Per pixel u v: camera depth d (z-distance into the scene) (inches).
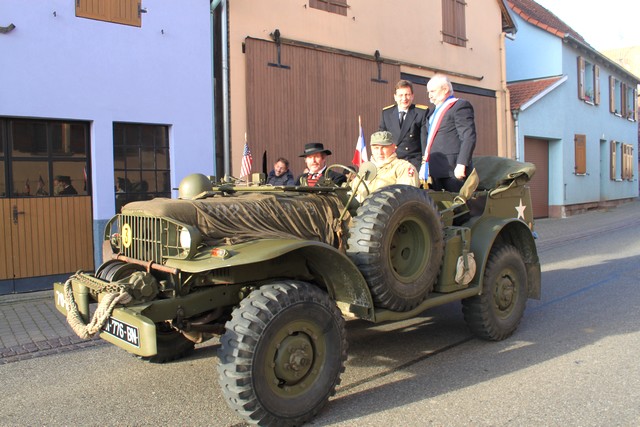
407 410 143.9
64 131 312.2
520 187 230.4
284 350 131.5
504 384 160.7
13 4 284.8
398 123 243.9
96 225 317.4
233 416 143.6
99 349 204.1
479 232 198.8
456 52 588.7
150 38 334.3
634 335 205.9
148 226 149.5
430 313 249.8
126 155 334.0
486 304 195.6
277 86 406.9
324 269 150.6
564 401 147.0
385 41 499.5
